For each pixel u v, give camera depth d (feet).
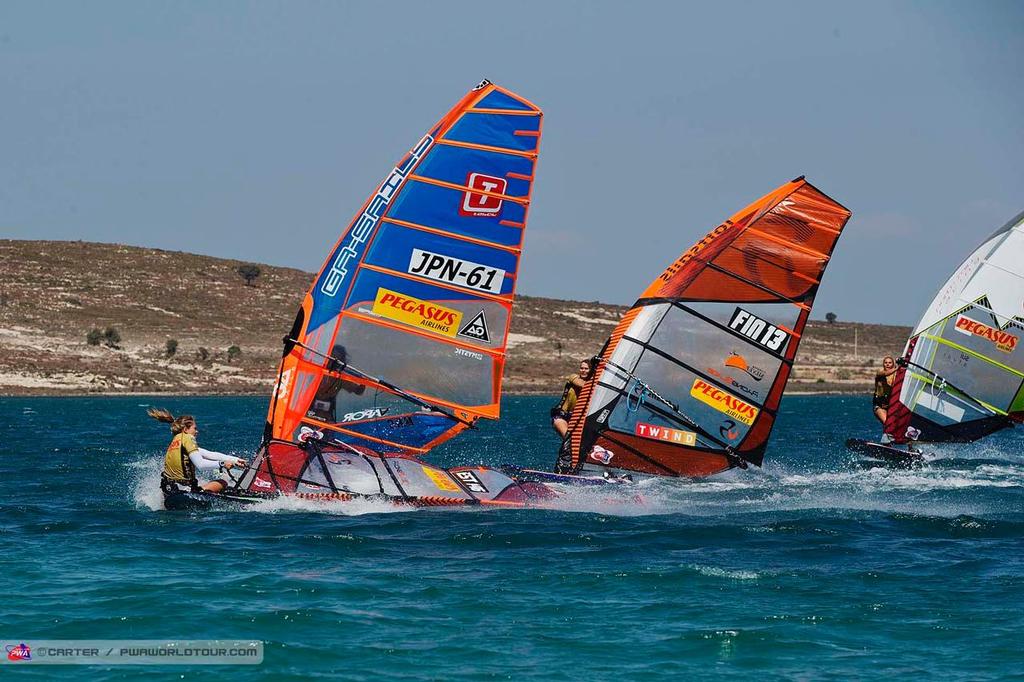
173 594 175.83
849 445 392.47
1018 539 226.58
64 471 355.56
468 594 178.91
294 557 202.69
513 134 267.59
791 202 297.33
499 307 269.85
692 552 211.00
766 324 298.76
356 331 267.80
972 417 400.06
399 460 268.00
